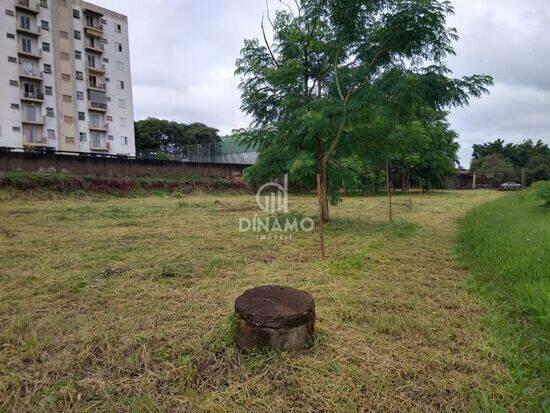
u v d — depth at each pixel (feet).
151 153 122.93
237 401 6.11
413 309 10.01
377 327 8.84
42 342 7.89
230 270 14.16
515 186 103.60
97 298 10.86
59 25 99.45
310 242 19.74
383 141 24.89
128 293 11.34
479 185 117.50
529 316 9.06
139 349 7.68
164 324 9.02
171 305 10.37
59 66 99.45
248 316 7.48
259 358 7.23
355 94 19.67
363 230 23.63
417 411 5.85
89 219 29.19
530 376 6.69
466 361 7.17
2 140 88.74
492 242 16.61
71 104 102.89
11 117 90.17
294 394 6.30
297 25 22.76
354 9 18.79
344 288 11.80
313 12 19.88
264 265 14.96
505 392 6.23
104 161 61.72
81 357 7.32
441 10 17.89
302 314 7.58
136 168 66.28
